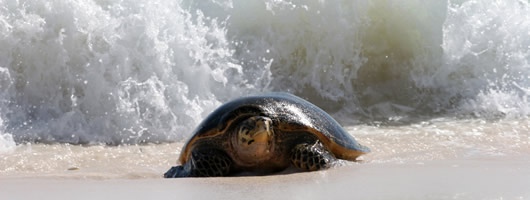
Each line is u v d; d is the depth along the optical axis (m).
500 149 10.75
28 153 12.14
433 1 18.78
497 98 16.95
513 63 18.03
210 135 8.20
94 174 8.38
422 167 6.84
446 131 14.03
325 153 8.14
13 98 14.83
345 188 5.19
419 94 17.95
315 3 18.20
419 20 18.67
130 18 15.69
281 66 18.00
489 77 18.00
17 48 15.07
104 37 15.38
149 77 15.43
